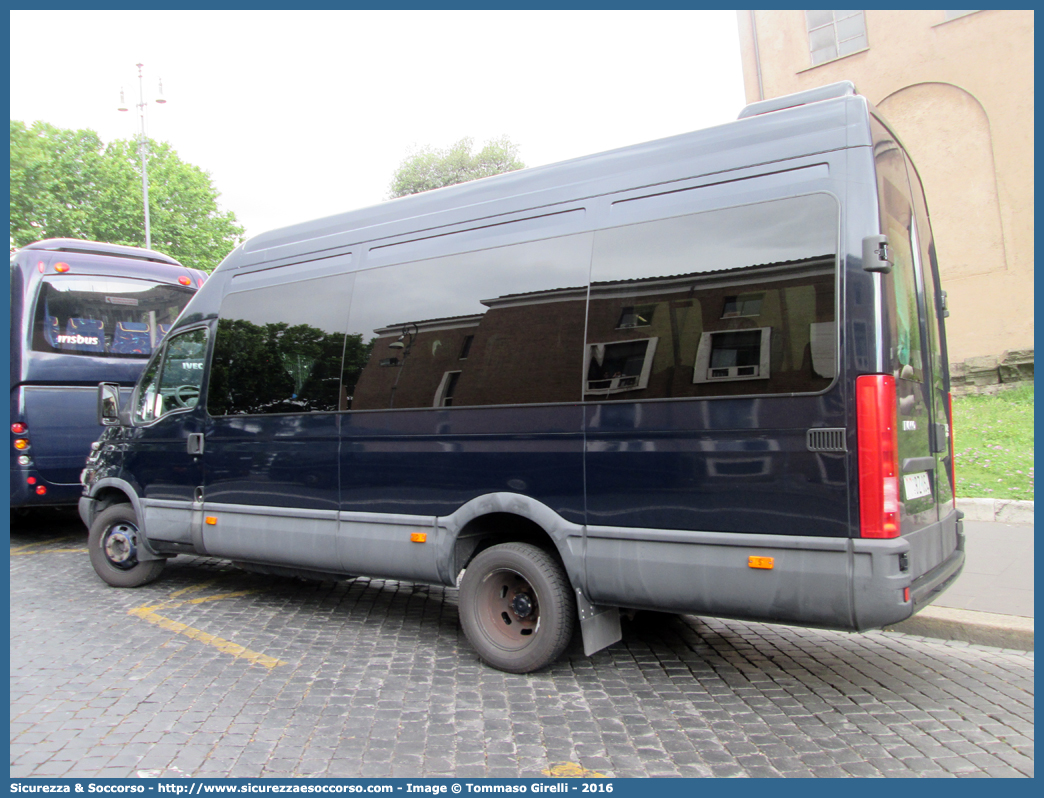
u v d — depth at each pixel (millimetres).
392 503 4961
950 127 13688
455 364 4754
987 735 3621
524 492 4383
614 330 4152
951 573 4109
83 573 7387
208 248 41594
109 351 9188
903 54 14164
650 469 3949
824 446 3484
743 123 3984
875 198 3525
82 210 37344
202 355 6219
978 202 13391
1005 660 4719
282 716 3855
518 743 3537
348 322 5340
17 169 35625
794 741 3559
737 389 3727
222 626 5527
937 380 4551
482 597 4594
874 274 3479
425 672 4531
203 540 6016
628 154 4332
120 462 6668
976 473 9117
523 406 4414
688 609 3857
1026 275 12977
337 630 5441
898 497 3434
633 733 3650
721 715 3875
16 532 9992
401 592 6656
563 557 4195
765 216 3768
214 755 3416
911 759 3367
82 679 4410
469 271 4801
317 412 5387
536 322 4445
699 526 3799
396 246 5215
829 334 3516
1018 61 12938
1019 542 6992
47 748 3494
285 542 5477
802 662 4711
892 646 5031
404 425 4926
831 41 15102
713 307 3848
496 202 4793
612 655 4852
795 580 3518
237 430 5859
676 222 4035
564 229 4438
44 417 8578
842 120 3670
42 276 8789
